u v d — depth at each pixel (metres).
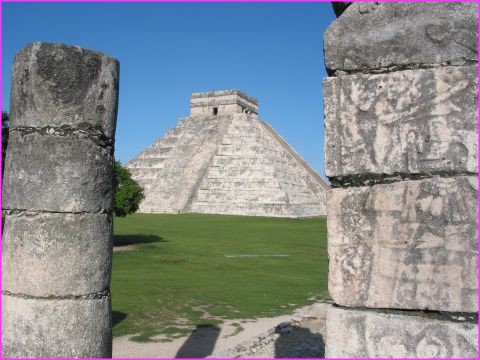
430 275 3.52
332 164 3.85
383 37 3.75
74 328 5.77
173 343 10.34
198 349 9.91
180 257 22.52
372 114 3.73
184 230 37.22
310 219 51.75
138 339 10.60
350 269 3.74
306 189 66.50
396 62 3.71
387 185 3.67
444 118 3.53
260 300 14.59
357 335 3.66
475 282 3.40
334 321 3.75
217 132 69.25
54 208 5.80
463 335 3.38
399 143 3.64
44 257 5.75
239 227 40.69
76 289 5.85
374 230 3.69
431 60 3.61
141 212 61.78
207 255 23.67
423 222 3.55
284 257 23.67
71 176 5.85
